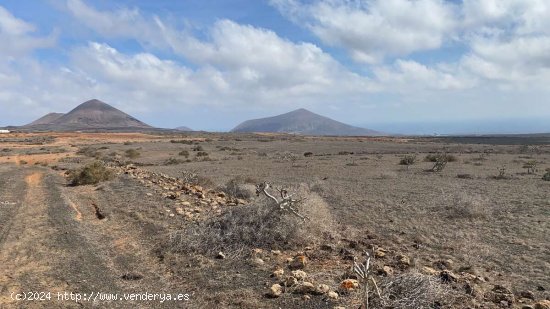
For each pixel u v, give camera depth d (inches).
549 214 556.7
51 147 2635.3
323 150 2459.4
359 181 960.9
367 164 1454.2
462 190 784.9
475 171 1182.3
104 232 462.3
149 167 1470.2
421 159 1653.5
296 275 303.9
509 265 349.7
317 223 422.9
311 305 259.0
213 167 1418.6
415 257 363.9
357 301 261.0
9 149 2436.0
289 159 1689.2
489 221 523.8
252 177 1057.5
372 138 4343.0
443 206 610.9
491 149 2417.6
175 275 324.5
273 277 312.8
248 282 304.2
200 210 545.6
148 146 2800.2
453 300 258.1
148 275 325.7
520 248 401.1
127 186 796.0
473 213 551.2
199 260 353.1
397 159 1675.7
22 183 917.2
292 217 408.2
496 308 252.8
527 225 493.4
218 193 695.7
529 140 3754.9
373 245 397.7
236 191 732.7
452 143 3280.0
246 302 266.2
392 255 367.6
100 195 712.4
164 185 795.4
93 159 1771.7
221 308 260.7
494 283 303.1
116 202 631.8
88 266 345.1
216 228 409.1
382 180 976.9
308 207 431.8
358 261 344.2
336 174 1130.0
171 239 399.5
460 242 421.4
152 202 612.4
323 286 279.6
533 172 1132.5
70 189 809.5
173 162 1692.9
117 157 1957.4
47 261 358.6
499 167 1310.3
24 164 1556.3
